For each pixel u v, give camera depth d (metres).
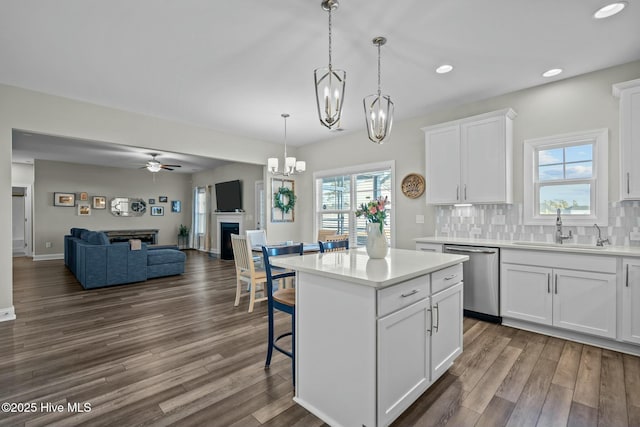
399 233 4.57
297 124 4.73
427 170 3.91
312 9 2.09
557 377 2.14
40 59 2.77
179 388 2.04
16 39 2.44
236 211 7.80
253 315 3.52
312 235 5.93
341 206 5.51
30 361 2.41
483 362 2.36
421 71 2.99
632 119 2.58
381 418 1.53
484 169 3.44
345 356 1.63
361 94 3.56
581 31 2.33
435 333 1.97
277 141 5.81
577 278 2.66
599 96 2.97
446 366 2.09
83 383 2.10
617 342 2.53
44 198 7.84
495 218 3.62
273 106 3.96
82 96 3.63
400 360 1.67
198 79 3.18
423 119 4.29
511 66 2.89
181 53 2.67
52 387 2.05
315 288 1.81
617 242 2.87
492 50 2.61
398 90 3.45
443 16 2.15
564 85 3.17
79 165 8.30
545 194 3.33
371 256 2.19
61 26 2.28
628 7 2.05
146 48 2.59
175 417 1.74
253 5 2.05
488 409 1.80
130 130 4.15
